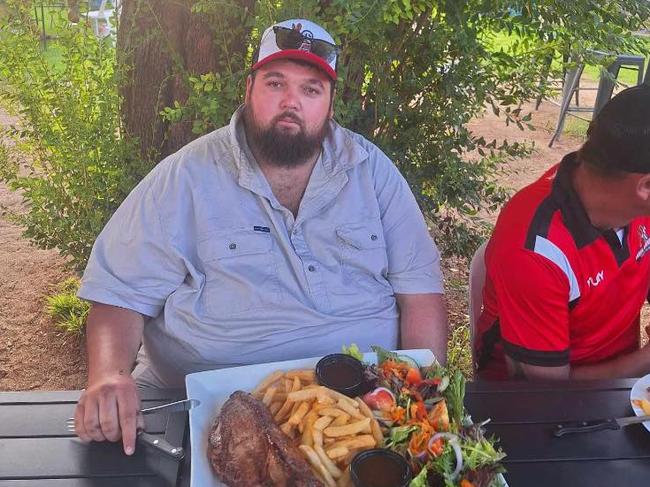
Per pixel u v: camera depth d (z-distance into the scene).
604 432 1.60
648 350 2.08
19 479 1.37
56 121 3.24
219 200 2.04
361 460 1.36
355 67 3.07
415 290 2.21
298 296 2.07
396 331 2.21
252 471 1.34
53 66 3.16
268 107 1.97
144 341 2.14
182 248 2.03
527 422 1.62
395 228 2.23
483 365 2.23
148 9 3.00
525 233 1.90
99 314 1.99
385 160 2.26
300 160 2.04
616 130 1.73
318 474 1.34
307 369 1.69
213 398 1.61
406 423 1.48
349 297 2.11
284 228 2.05
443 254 3.79
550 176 2.04
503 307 1.95
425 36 3.15
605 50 3.07
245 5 2.96
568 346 1.94
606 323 2.06
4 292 4.07
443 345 2.18
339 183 2.10
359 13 2.62
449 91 3.22
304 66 1.95
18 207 5.14
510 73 3.22
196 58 3.11
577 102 8.55
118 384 1.63
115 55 3.17
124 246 2.02
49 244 3.51
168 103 3.28
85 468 1.42
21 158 3.70
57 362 3.52
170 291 2.05
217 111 2.87
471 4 2.96
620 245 1.94
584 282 1.93
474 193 3.57
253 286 2.02
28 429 1.51
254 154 2.07
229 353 2.03
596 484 1.45
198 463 1.41
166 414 1.58
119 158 3.24
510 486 1.43
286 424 1.45
